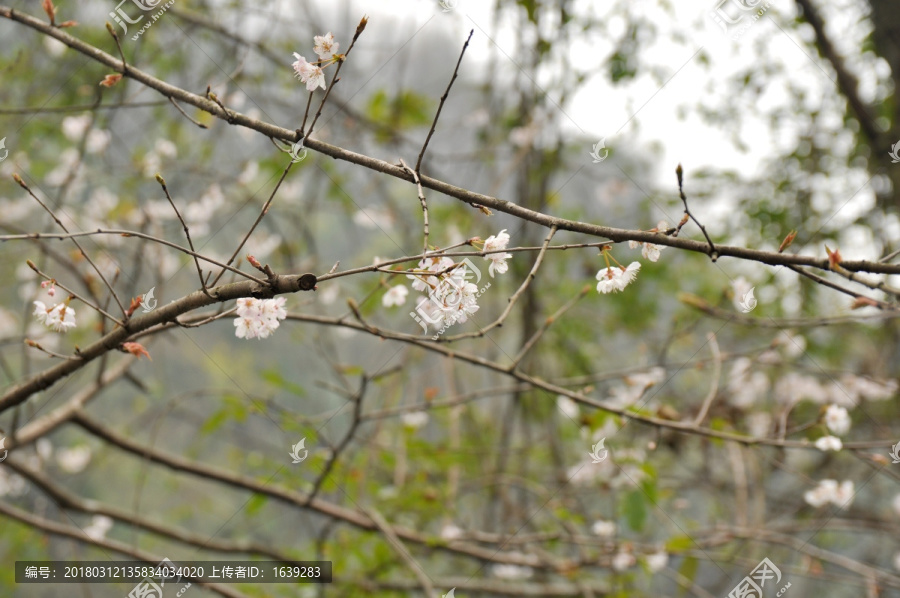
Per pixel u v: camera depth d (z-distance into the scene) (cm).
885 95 315
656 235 134
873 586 273
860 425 350
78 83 286
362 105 321
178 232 306
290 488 275
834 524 336
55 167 302
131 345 148
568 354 369
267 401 254
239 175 324
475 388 377
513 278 350
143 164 305
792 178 321
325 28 313
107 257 276
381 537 283
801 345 314
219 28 267
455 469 322
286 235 358
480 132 368
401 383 304
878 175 308
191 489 446
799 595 344
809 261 131
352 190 339
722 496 356
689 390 365
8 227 258
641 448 307
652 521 339
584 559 287
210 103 150
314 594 292
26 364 238
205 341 416
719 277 352
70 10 278
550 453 346
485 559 288
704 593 273
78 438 402
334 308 341
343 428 343
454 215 343
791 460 359
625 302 358
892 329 344
